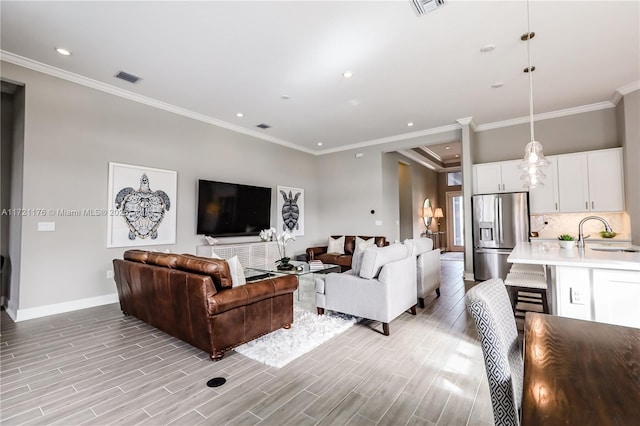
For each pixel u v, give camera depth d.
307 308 3.81
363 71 3.65
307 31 2.88
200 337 2.48
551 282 2.42
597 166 4.59
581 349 1.03
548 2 2.50
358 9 2.58
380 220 6.73
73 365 2.39
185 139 4.96
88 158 3.88
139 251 3.34
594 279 2.08
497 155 5.60
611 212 4.57
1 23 2.75
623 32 2.90
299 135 6.39
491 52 3.24
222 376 2.22
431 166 9.92
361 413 1.80
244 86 4.05
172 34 2.92
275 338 2.85
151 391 2.03
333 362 2.43
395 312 3.11
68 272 3.71
